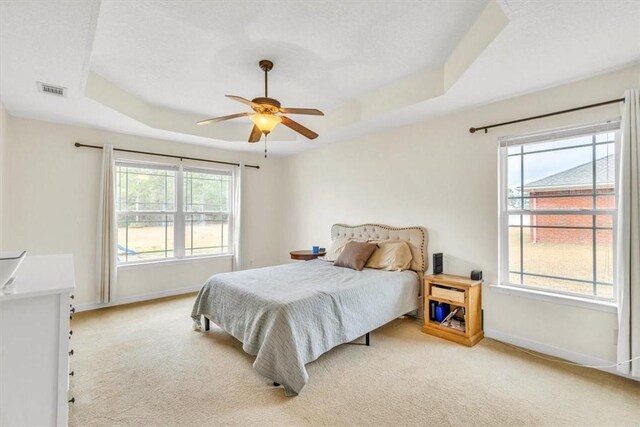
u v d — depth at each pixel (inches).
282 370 80.8
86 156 147.1
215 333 120.9
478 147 121.0
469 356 102.0
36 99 110.2
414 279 132.3
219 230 199.6
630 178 83.6
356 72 111.6
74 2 59.8
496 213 116.0
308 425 69.2
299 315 87.7
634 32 70.9
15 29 68.1
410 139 144.6
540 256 108.7
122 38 87.6
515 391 81.8
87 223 147.4
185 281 181.3
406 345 110.8
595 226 97.2
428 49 96.0
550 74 92.4
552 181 106.0
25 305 44.2
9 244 127.4
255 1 72.5
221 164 197.2
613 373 90.0
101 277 147.8
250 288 103.9
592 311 93.7
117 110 122.6
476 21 81.2
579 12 64.0
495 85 100.0
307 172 203.2
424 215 139.3
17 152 129.3
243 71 109.5
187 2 72.5
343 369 93.6
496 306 115.4
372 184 162.2
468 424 69.2
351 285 107.8
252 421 70.3
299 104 143.9
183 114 156.5
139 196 167.0
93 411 72.9
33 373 44.9
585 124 95.4
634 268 82.3
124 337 116.2
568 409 74.2
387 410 74.3
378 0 72.6
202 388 83.2
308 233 202.2
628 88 87.7
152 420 70.2
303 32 85.6
